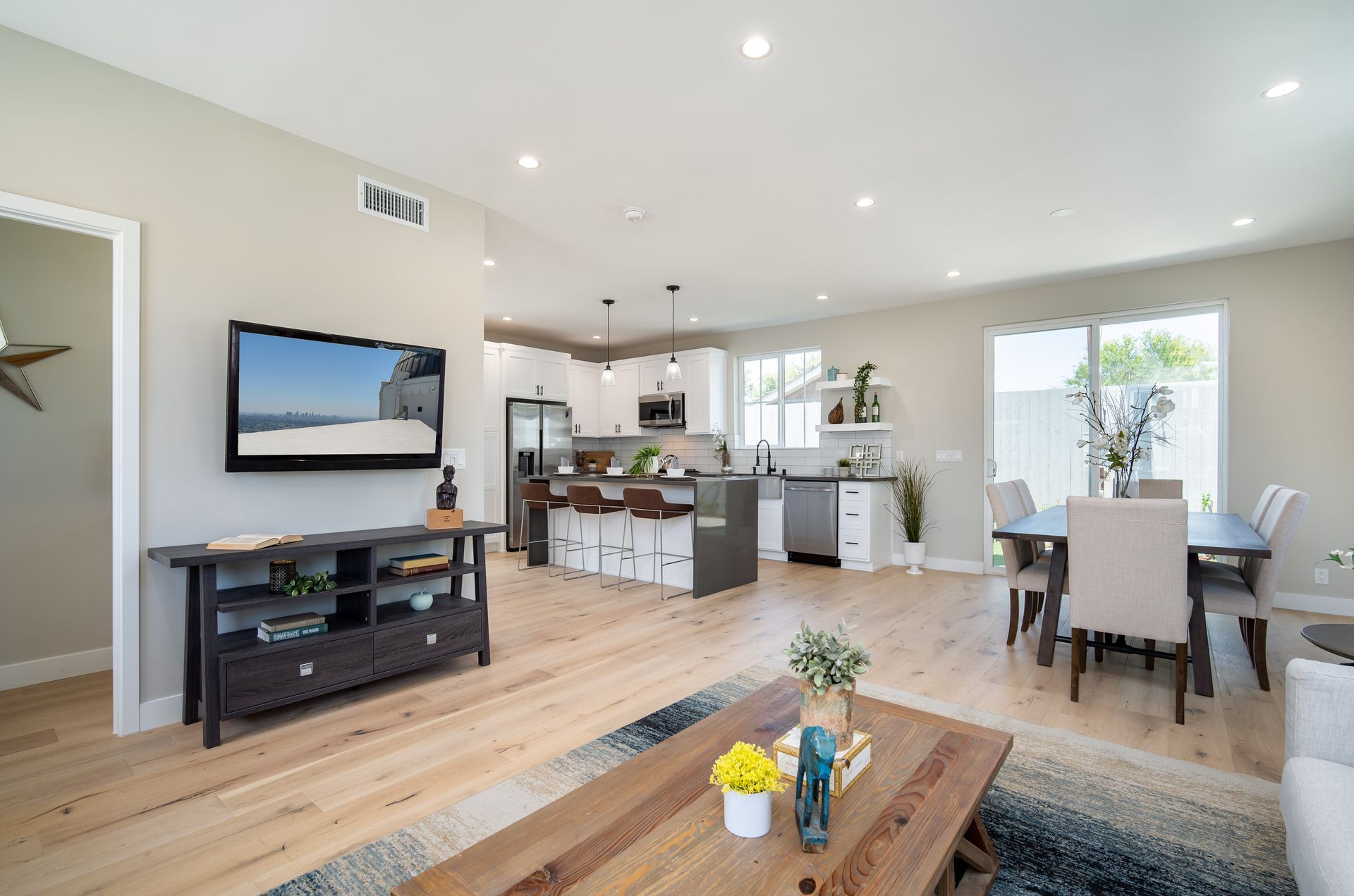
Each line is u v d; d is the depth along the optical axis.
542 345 8.39
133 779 2.11
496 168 3.24
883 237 4.24
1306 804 1.29
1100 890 1.59
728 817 1.18
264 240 2.81
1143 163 3.15
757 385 7.46
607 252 4.57
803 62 2.35
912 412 6.16
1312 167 3.18
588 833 1.17
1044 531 3.22
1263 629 2.93
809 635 1.45
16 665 3.00
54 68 2.29
